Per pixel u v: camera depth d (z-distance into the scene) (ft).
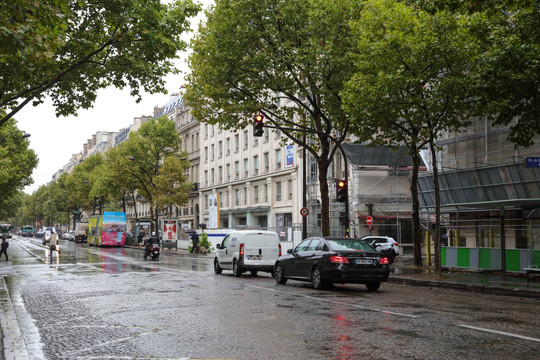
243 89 78.74
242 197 190.39
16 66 50.49
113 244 201.77
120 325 29.63
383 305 36.65
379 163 134.21
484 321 29.30
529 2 41.42
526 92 50.88
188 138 245.86
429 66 59.52
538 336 24.73
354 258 47.62
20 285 55.16
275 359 20.71
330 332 26.11
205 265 91.76
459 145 87.10
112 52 57.41
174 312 34.17
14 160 168.55
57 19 28.68
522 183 75.46
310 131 74.33
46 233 248.32
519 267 64.18
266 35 74.79
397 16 60.75
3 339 24.86
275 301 39.24
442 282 55.47
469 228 81.20
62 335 26.99
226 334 26.16
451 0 41.50
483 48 56.85
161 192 187.32
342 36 73.26
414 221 78.13
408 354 21.16
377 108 62.80
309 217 145.07
